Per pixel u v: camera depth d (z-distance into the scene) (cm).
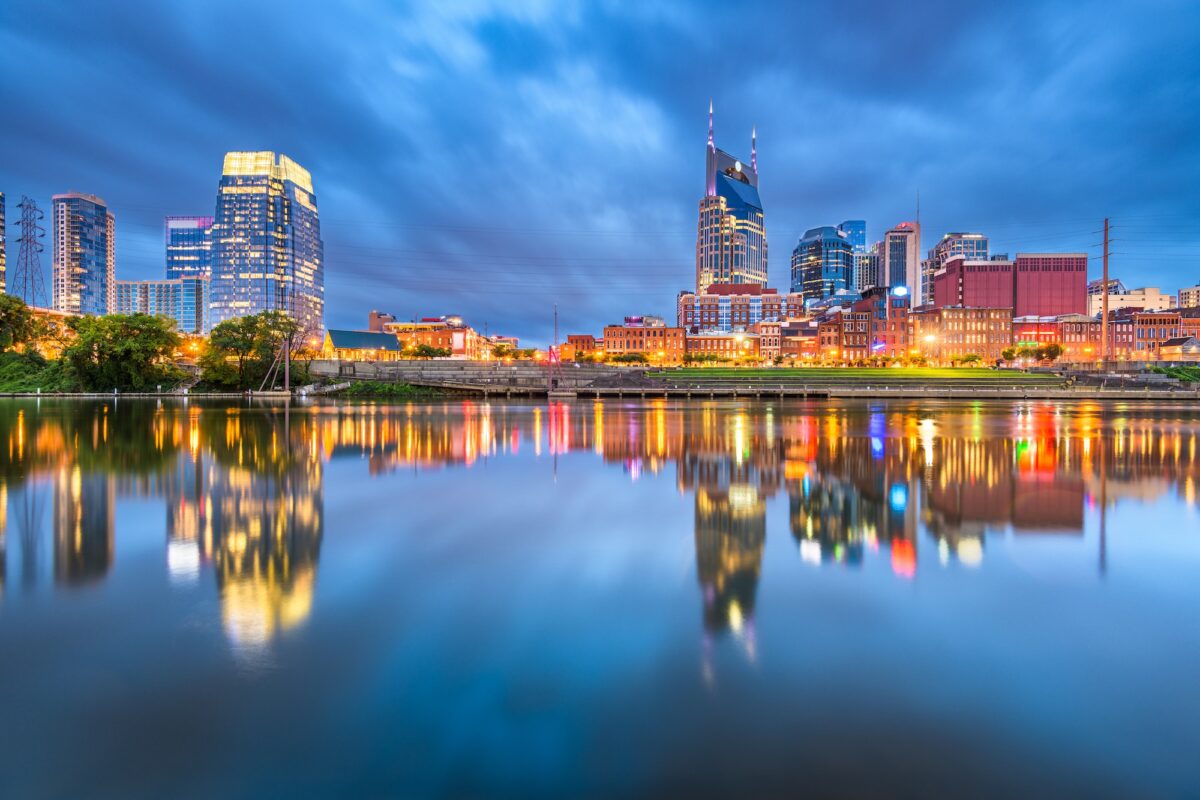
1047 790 450
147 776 469
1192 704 559
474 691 584
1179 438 3108
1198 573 924
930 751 495
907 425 4038
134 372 9119
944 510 1375
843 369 13600
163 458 2258
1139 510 1374
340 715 545
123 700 566
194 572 933
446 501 1485
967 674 615
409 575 921
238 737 514
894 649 670
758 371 13025
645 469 2016
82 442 2792
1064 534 1162
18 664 630
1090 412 5806
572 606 797
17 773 469
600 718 540
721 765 480
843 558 1005
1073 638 699
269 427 3691
